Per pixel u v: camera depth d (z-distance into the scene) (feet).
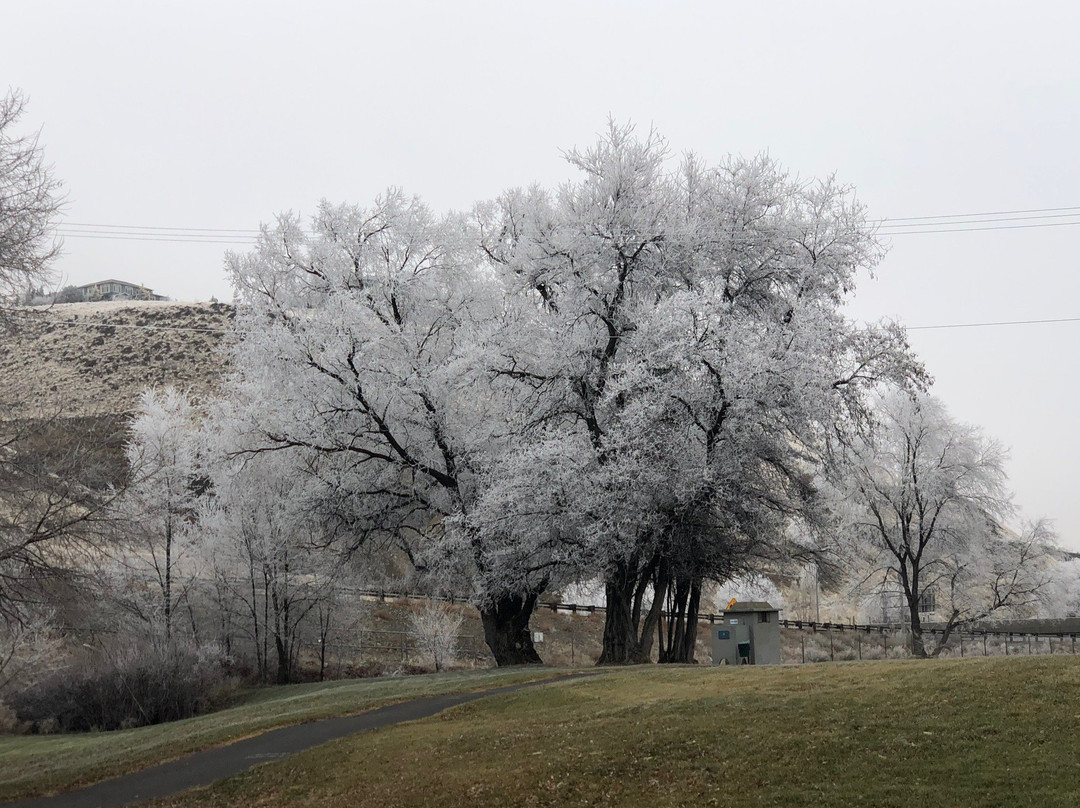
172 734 65.87
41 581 54.03
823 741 39.47
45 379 314.96
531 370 97.86
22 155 57.47
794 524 107.45
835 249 99.19
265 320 102.27
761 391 83.20
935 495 140.97
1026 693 41.47
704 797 36.17
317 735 55.36
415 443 103.09
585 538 87.51
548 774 41.09
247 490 111.55
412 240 106.22
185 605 113.29
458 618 138.82
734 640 85.05
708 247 98.22
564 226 98.63
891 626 186.70
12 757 68.59
